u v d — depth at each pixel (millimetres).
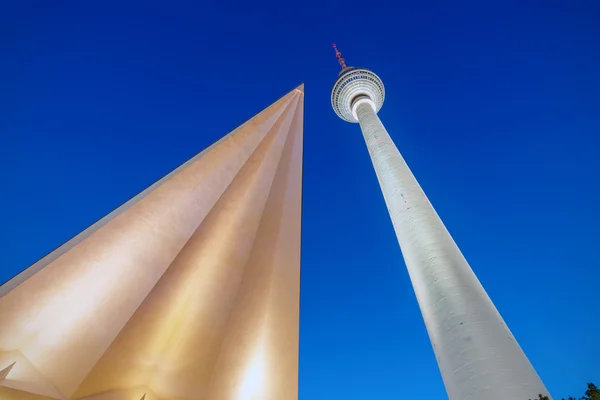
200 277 15125
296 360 13992
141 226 14133
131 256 13648
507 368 14461
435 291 18766
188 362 13539
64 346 11648
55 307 11750
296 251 16781
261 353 13719
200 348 13922
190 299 14594
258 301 14938
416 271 20797
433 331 17953
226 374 13477
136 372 12727
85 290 12398
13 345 10953
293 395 13344
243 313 14805
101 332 12398
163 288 14180
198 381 13305
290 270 16031
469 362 15227
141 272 13773
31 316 11336
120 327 12836
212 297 15008
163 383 12922
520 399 13438
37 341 11281
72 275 12227
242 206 17281
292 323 14742
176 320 14023
